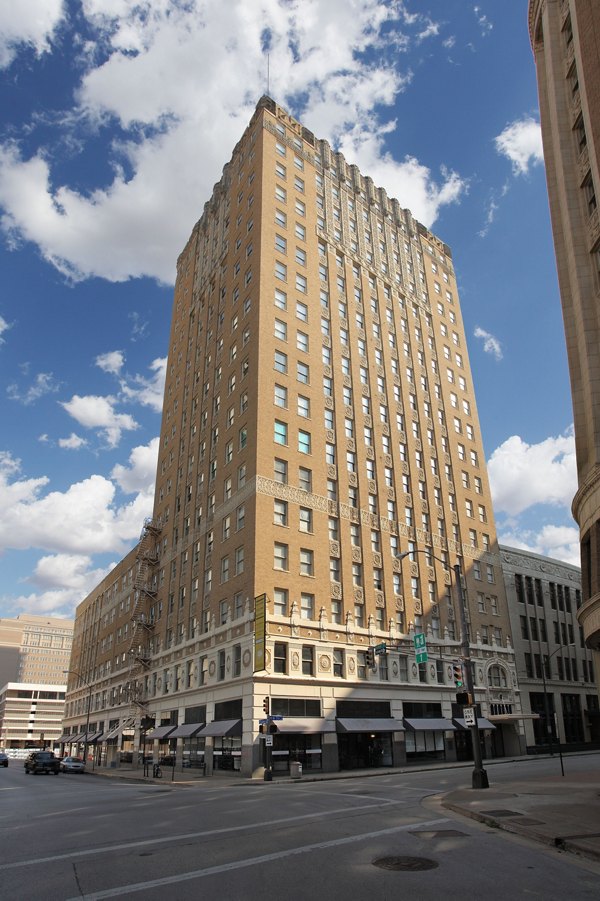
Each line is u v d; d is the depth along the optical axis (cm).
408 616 4766
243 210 5619
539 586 6394
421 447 5728
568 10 2727
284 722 3625
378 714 4188
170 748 4784
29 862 1002
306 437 4628
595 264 2392
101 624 8262
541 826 1232
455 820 1455
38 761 4956
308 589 4131
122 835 1271
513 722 5272
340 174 6253
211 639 4372
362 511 4778
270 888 820
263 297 4822
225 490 4706
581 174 2525
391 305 6162
